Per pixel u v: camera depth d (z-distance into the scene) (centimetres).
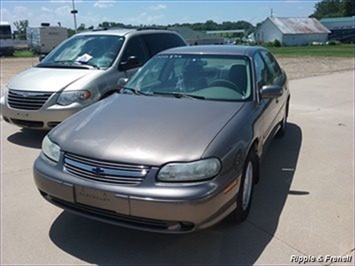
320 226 322
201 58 427
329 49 4638
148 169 265
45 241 302
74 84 539
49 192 296
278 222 329
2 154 507
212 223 273
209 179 267
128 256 283
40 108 529
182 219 258
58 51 655
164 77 416
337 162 484
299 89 1118
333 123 700
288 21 7756
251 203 350
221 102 362
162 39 730
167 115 327
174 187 261
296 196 381
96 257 282
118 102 370
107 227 321
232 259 279
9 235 310
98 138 294
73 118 346
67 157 291
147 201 257
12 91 550
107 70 584
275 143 569
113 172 269
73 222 330
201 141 283
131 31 679
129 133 295
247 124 327
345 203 366
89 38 660
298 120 723
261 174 440
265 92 380
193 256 282
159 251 289
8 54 3994
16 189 397
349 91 1080
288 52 4078
